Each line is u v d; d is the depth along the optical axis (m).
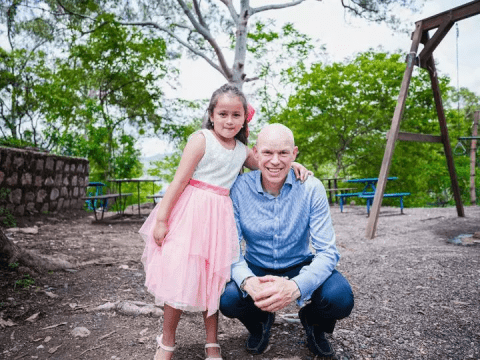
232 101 1.93
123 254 4.77
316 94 19.86
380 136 20.33
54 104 17.12
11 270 3.39
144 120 19.91
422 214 8.41
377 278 3.67
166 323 1.94
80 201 10.16
